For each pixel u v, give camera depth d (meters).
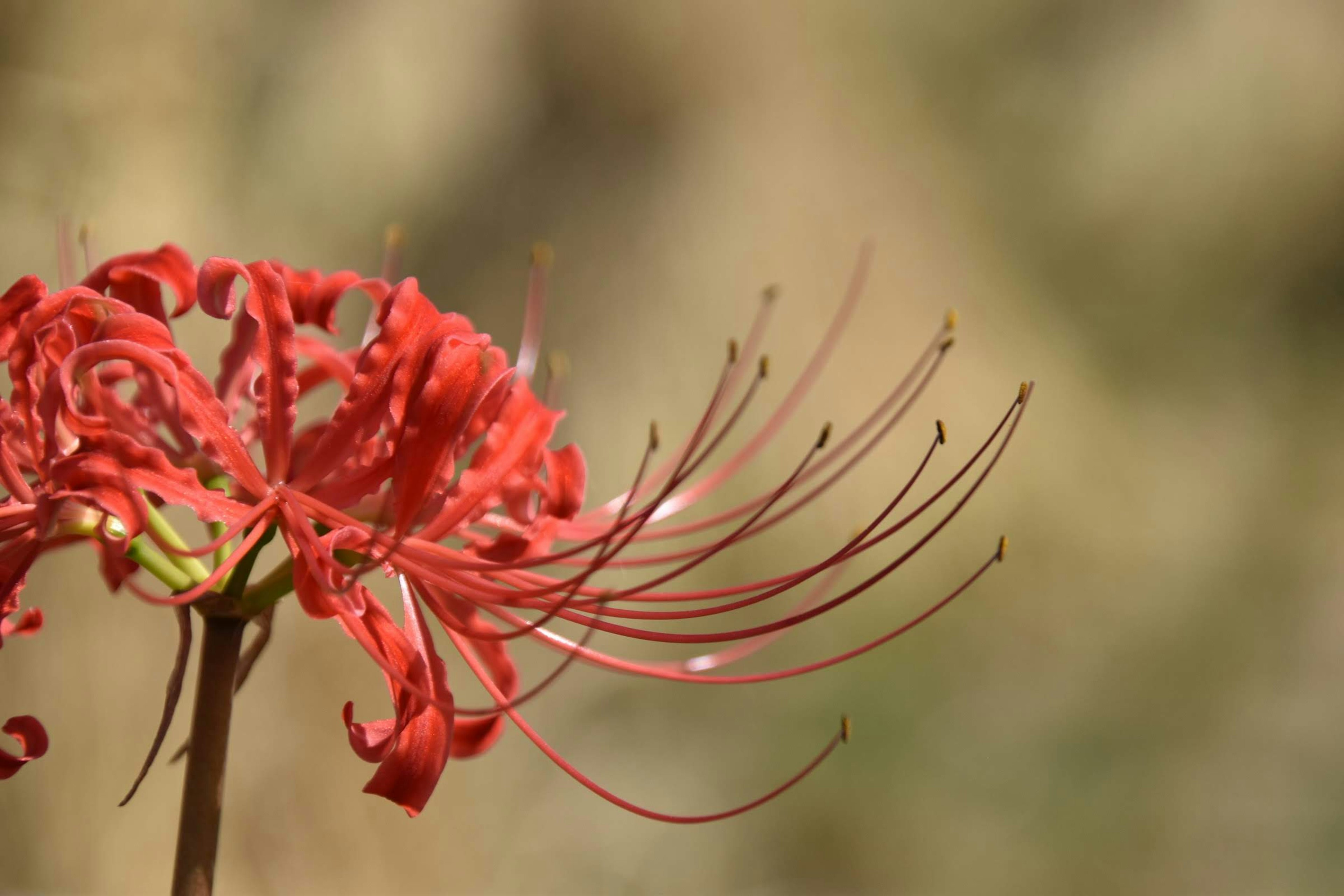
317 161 7.41
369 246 7.67
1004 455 8.23
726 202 8.18
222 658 1.91
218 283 1.83
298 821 5.87
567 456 2.10
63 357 1.79
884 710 8.22
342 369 2.29
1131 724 8.77
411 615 1.92
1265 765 8.74
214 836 1.88
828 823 7.89
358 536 1.83
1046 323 9.30
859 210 8.41
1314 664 9.61
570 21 8.16
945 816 8.10
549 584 2.08
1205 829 8.41
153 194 6.13
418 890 6.18
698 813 7.52
